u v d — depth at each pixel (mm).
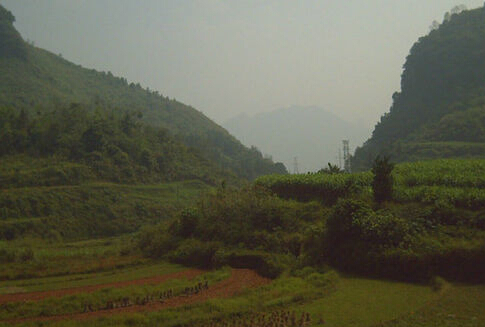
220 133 196000
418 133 114000
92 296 18750
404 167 40406
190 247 31016
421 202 25875
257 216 31203
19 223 61156
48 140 86375
